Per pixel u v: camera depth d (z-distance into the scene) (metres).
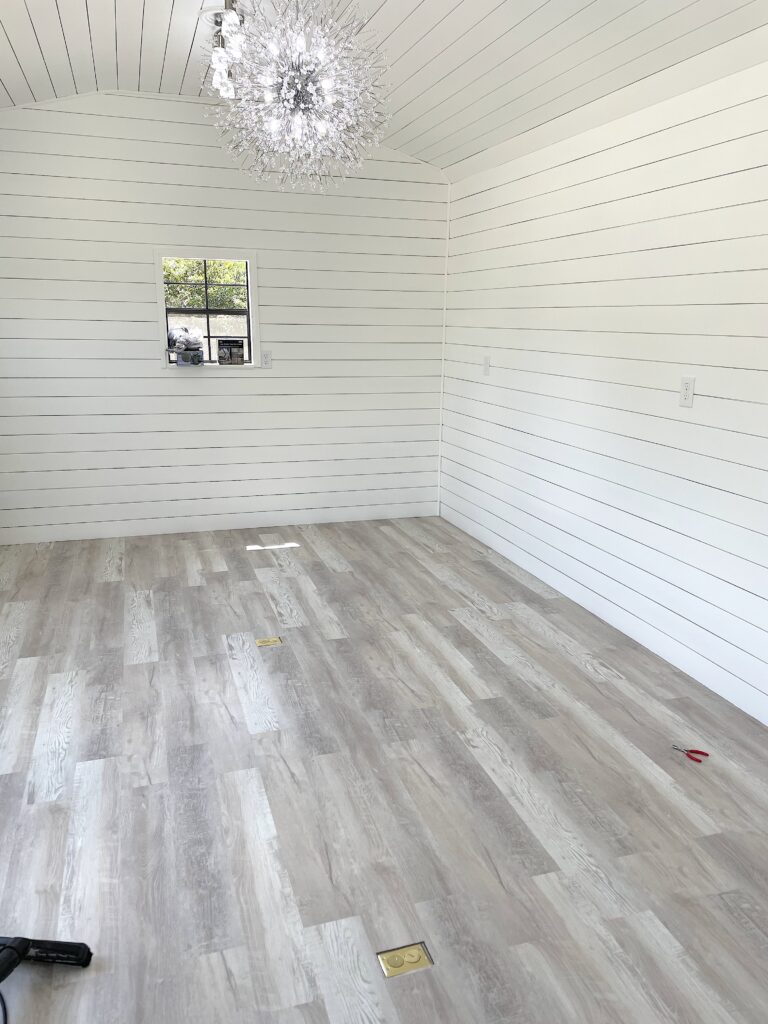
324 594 3.91
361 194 4.84
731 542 2.75
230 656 3.17
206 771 2.36
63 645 3.25
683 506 2.99
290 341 4.93
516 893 1.88
